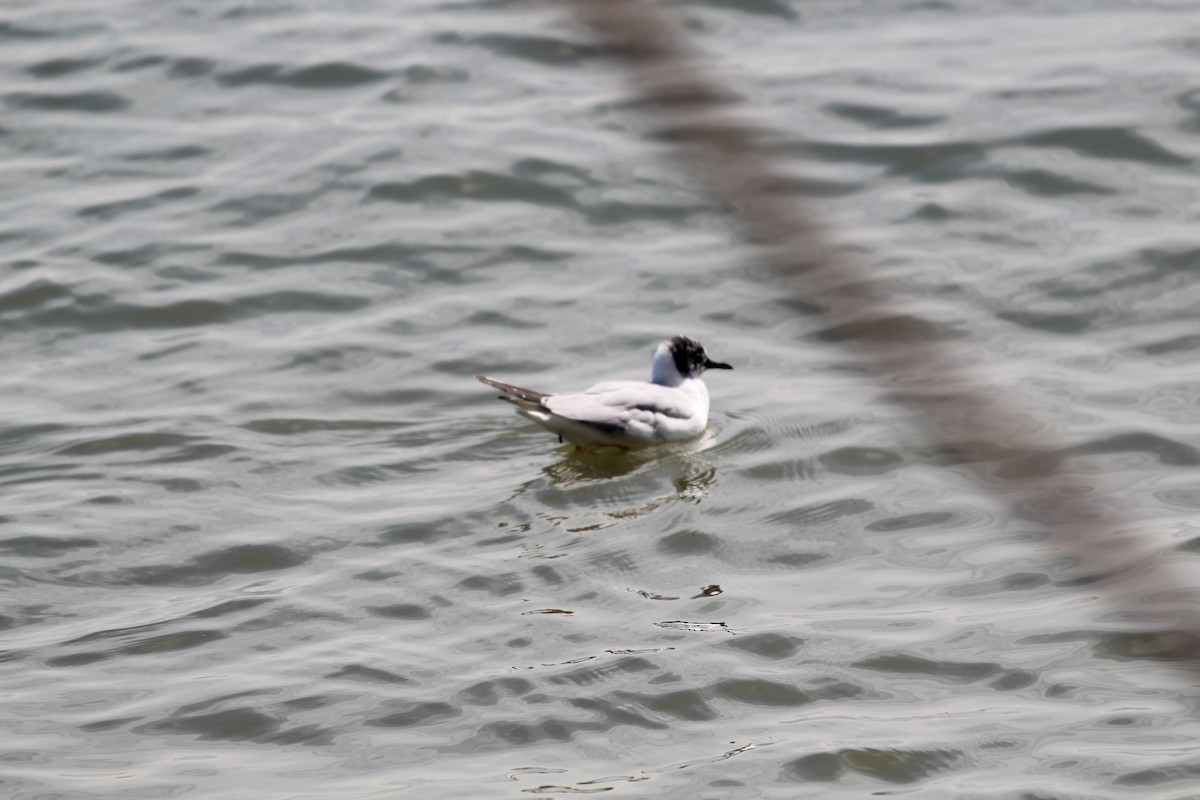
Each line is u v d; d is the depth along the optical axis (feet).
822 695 37.76
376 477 49.47
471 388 55.47
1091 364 54.75
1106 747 35.22
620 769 34.88
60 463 49.96
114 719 37.22
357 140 71.15
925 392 28.19
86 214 66.33
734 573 43.75
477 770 34.88
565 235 65.16
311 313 60.49
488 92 75.25
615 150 70.03
